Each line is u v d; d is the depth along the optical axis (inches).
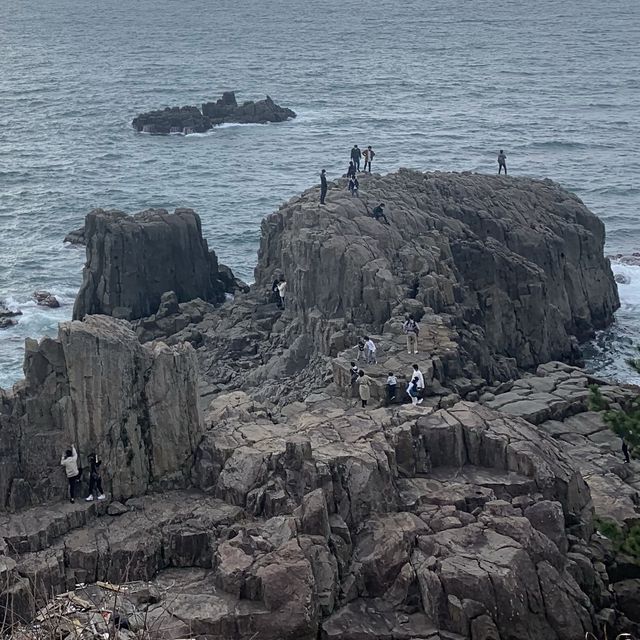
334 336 2369.6
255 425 1784.0
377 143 6314.0
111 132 6830.7
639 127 6830.7
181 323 3038.9
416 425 1721.2
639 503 1797.5
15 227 4347.9
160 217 3284.9
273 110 7258.9
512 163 5708.7
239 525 1534.2
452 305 2640.3
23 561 1460.4
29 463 1600.6
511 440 1712.6
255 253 4020.7
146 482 1657.2
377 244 2669.8
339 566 1461.6
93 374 1625.2
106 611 1179.3
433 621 1403.8
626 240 4242.1
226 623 1338.6
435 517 1544.0
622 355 3129.9
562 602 1438.2
